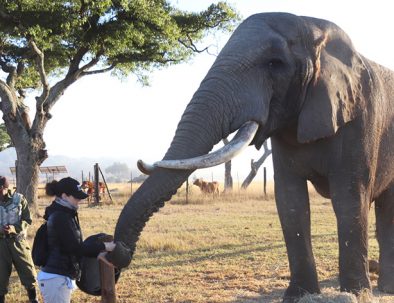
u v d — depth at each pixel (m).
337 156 6.70
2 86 21.50
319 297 6.46
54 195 5.63
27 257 7.97
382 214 8.01
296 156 6.87
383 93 7.18
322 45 6.43
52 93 22.22
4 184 7.93
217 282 9.29
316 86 6.29
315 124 6.21
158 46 23.83
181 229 16.20
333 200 6.80
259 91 5.97
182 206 26.47
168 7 23.67
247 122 5.83
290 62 6.12
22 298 8.52
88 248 5.24
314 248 12.29
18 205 7.93
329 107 6.23
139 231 5.29
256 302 7.92
